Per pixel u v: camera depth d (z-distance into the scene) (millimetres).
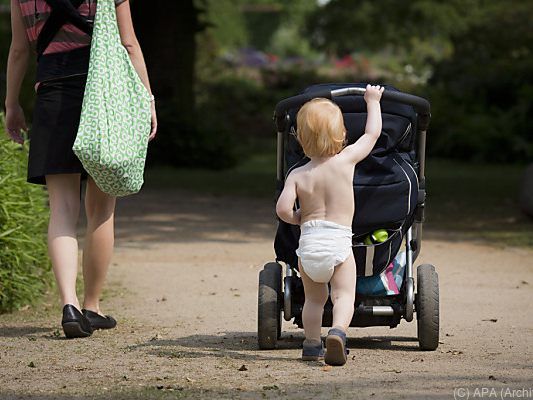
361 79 109375
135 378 14711
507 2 96562
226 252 30688
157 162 65812
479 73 81625
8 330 19188
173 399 13383
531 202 40094
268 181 56844
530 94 75938
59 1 17906
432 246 32938
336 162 15570
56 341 17859
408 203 16234
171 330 19141
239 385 14180
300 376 14789
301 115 15570
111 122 17297
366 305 16844
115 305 22141
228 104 96125
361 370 15250
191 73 66500
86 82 17562
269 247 31984
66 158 18016
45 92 18109
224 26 166000
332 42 117625
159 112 65312
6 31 66312
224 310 21547
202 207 43906
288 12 195500
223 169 66125
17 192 21844
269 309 16844
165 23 64750
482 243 33875
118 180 17469
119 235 34406
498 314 21203
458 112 77938
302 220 15672
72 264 18156
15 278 21281
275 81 107250
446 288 24719
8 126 19141
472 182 57156
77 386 14203
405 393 13633
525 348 17453
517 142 72750
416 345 17781
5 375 14977
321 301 15977
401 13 109188
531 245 33500
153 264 28188
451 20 101250
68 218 18328
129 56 18141
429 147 77125
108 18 17656
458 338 18469
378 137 16031
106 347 17234
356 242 16453
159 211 42031
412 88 91562
